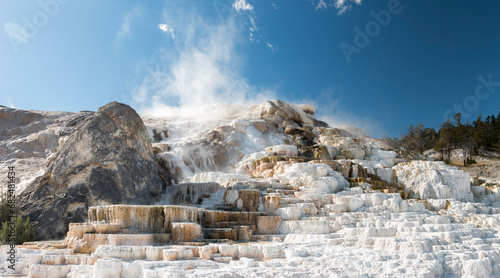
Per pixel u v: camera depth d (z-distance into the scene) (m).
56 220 17.77
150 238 13.62
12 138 32.56
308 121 38.81
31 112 35.56
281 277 9.66
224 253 12.31
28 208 18.55
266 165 25.47
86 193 18.75
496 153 55.84
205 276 9.26
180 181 25.75
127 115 22.38
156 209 14.97
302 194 19.42
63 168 19.53
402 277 9.82
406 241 12.54
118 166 20.27
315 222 16.38
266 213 18.12
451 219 17.77
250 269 10.26
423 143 60.09
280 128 35.59
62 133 30.20
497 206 23.08
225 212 16.98
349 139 32.09
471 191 24.83
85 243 13.05
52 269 11.14
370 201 19.55
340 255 11.57
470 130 56.06
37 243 14.81
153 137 34.03
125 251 11.77
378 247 12.76
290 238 15.59
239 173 27.36
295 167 22.83
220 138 31.20
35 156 29.98
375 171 25.52
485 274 10.82
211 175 24.30
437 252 11.73
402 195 22.56
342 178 22.55
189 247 12.28
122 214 14.45
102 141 20.69
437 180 23.67
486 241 13.71
